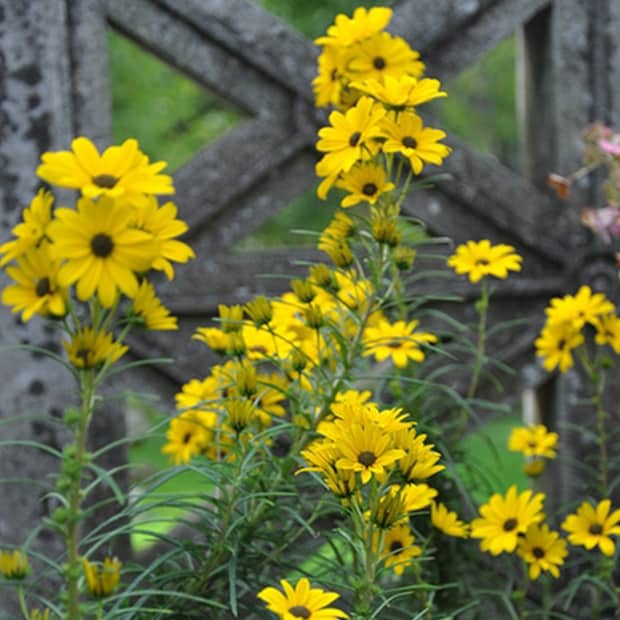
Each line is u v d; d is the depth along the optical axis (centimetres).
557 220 376
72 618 187
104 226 176
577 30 373
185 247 193
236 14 345
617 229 354
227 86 349
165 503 229
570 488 380
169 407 350
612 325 333
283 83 350
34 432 338
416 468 201
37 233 183
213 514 242
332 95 275
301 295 250
